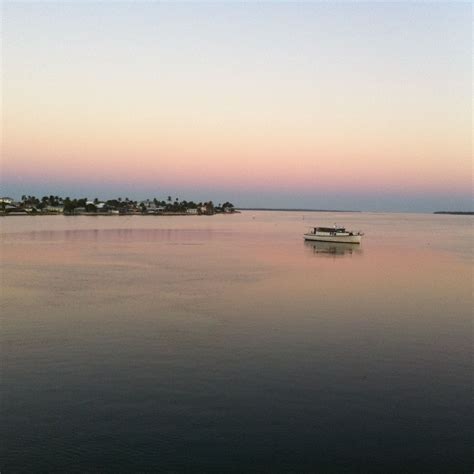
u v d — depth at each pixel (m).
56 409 21.36
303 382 24.55
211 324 35.12
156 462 17.66
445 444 19.11
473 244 111.06
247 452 18.31
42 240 113.19
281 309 40.16
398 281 55.44
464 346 30.64
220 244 108.31
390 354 28.94
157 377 24.91
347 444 18.97
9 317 36.84
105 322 35.50
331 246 104.38
